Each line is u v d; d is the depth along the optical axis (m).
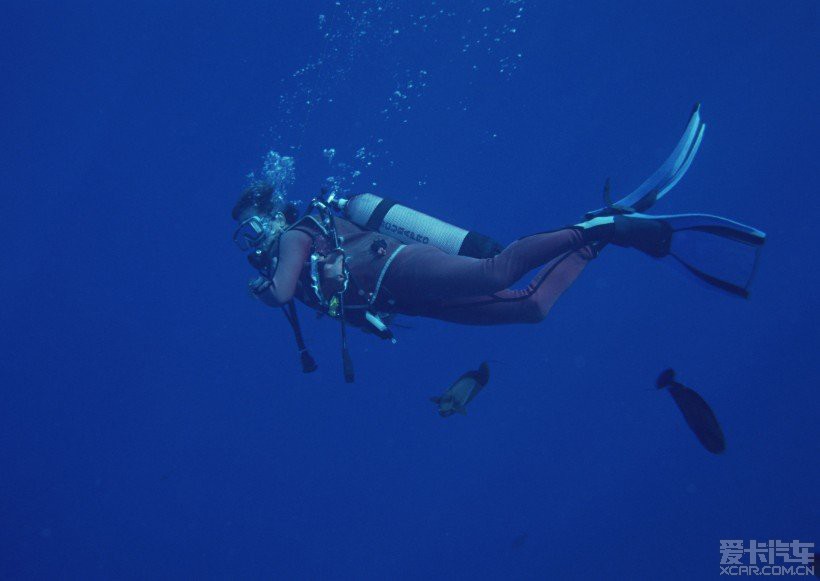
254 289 3.12
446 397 2.90
